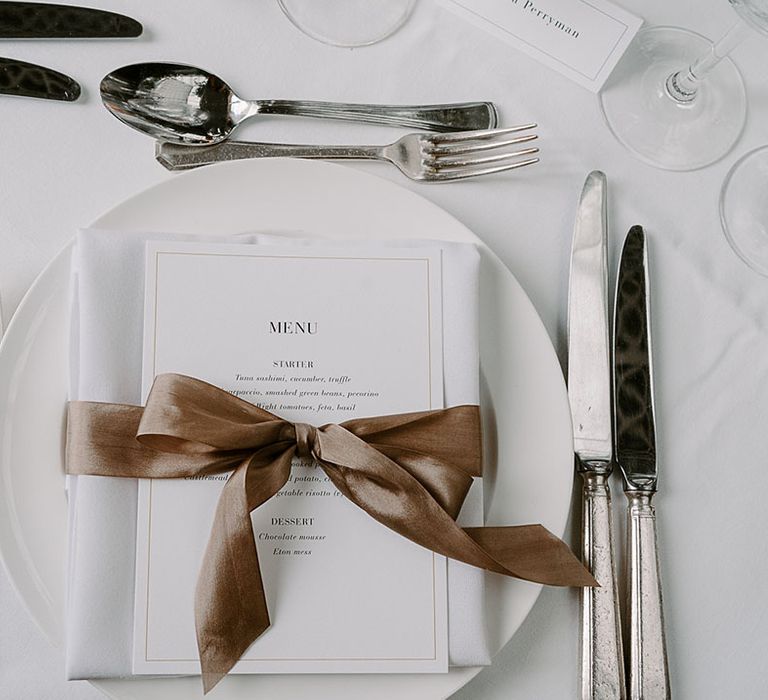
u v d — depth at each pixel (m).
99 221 0.57
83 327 0.54
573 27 0.69
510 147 0.67
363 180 0.60
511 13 0.68
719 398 0.65
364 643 0.54
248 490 0.52
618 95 0.69
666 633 0.61
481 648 0.54
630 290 0.64
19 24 0.63
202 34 0.66
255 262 0.57
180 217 0.58
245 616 0.52
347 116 0.65
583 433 0.61
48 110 0.63
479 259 0.58
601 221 0.65
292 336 0.56
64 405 0.55
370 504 0.53
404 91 0.67
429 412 0.56
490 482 0.58
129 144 0.63
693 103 0.70
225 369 0.55
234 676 0.53
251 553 0.52
